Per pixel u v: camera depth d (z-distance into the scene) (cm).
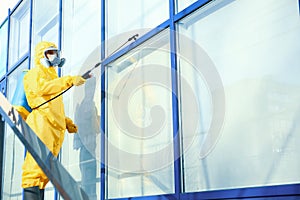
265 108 272
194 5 336
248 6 293
